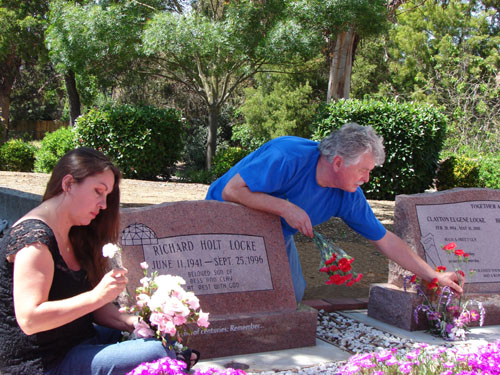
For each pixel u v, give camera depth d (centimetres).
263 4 1445
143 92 2386
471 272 417
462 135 1852
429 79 2320
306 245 723
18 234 215
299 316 359
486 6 2942
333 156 342
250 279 357
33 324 207
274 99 2358
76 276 234
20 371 226
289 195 362
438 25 2819
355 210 376
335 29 1355
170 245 339
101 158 233
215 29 1351
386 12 1359
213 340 334
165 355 231
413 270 396
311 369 321
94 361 227
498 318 439
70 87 2361
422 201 438
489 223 456
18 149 1698
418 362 267
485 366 246
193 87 1780
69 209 229
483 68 2447
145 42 1371
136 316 267
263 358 339
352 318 442
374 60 2745
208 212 355
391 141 1255
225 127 2578
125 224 331
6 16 2381
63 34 1462
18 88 3562
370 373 250
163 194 1135
